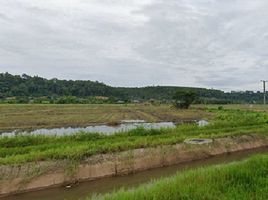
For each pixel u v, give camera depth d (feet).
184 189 36.17
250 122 133.39
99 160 65.00
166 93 651.66
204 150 86.02
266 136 110.11
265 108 306.96
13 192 52.60
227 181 40.09
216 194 35.14
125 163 67.62
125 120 184.55
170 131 100.83
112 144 72.23
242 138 102.06
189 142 86.12
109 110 275.59
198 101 398.62
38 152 62.13
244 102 552.00
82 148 65.77
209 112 258.98
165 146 79.00
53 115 206.80
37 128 140.46
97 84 627.05
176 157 77.97
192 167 73.56
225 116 172.86
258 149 100.94
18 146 71.77
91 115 213.46
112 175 64.39
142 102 520.01
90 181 60.75
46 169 57.47
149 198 34.06
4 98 446.60
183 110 290.35
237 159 84.38
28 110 250.57
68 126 150.20
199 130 106.93
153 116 215.51
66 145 71.36
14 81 542.16
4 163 55.52
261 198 33.78
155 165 72.43
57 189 55.83
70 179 58.70
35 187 54.75
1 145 70.59
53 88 563.89
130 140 81.20
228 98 615.16
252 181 40.19
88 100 474.49
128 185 58.34
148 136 88.94
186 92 319.88
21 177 54.44
